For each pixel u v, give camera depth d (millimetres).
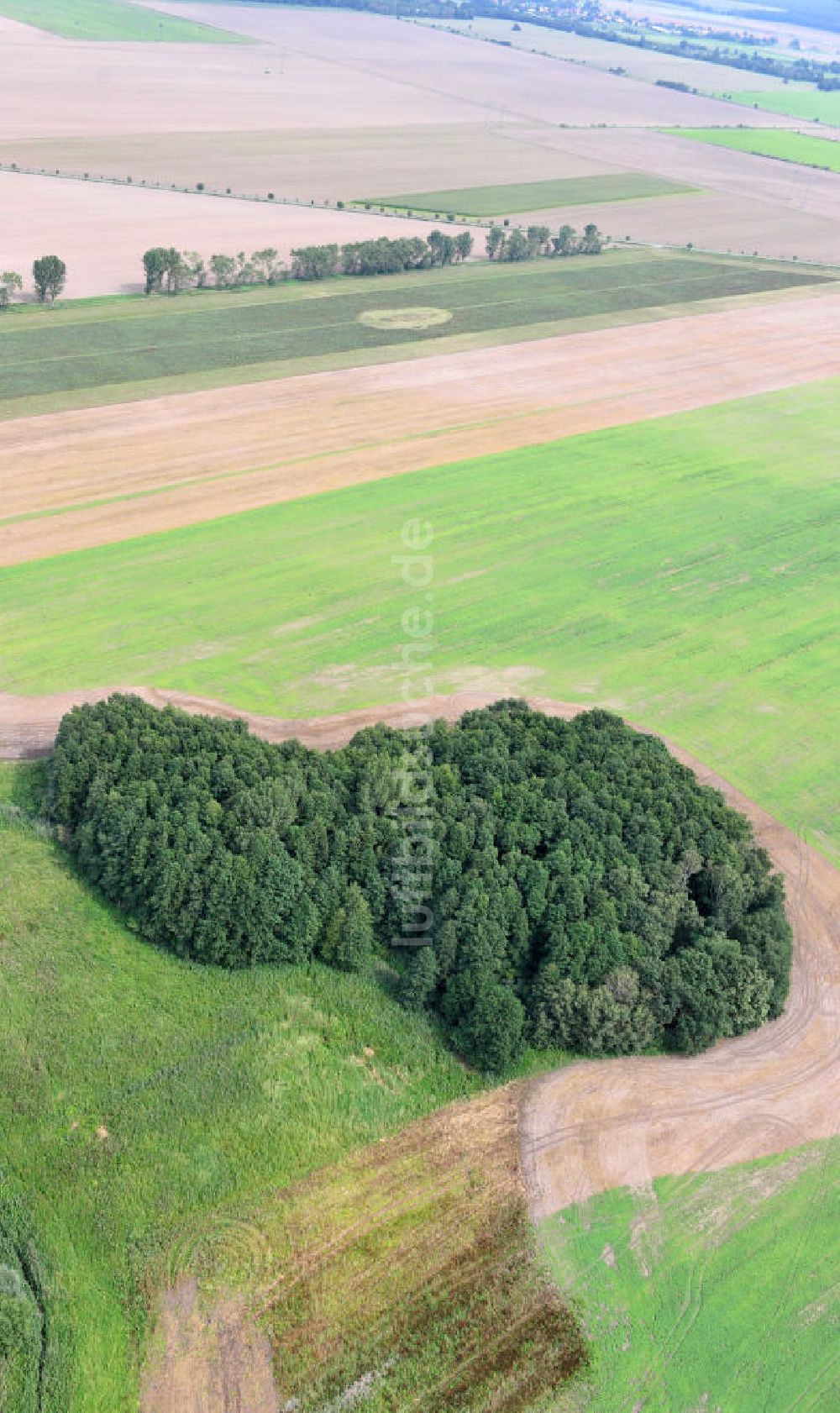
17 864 75625
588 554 117562
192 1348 51219
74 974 68438
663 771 81125
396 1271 54812
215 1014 66875
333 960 70625
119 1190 57219
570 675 98875
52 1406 48812
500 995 65500
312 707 92125
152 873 70562
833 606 112250
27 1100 61031
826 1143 62375
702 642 105062
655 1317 53625
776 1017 69688
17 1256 54188
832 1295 55031
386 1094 63344
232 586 107250
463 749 80938
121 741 79312
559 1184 59344
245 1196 57531
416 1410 49781
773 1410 50438
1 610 101125
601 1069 66000
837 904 77875
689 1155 61250
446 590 109500
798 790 87812
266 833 71562
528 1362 51688
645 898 71562
